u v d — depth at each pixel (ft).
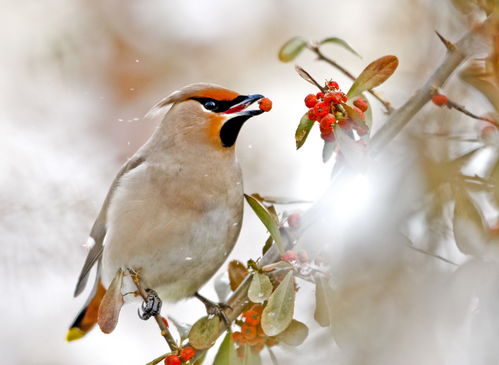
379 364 21.03
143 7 47.09
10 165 36.55
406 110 22.79
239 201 31.22
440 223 22.88
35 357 39.22
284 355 24.95
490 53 22.17
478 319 20.25
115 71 45.60
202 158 30.42
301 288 28.45
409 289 21.70
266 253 24.11
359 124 21.45
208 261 30.91
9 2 45.65
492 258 21.25
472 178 22.21
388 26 36.70
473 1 22.90
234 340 23.72
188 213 30.01
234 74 46.83
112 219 30.73
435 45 29.48
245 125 44.37
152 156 31.12
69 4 46.37
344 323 21.67
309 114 21.88
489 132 22.67
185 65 46.75
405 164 23.03
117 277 23.93
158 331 41.16
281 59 25.41
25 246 34.37
